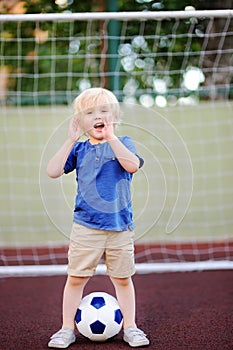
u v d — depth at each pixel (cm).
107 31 675
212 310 447
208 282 548
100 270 579
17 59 715
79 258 350
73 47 717
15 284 553
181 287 530
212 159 696
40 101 692
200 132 693
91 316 353
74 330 386
